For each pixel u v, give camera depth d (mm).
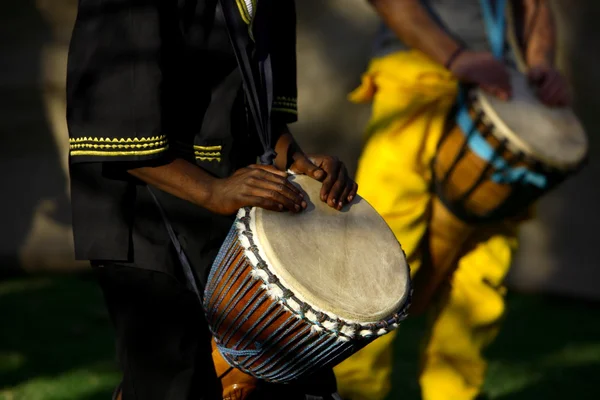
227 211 7152
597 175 19859
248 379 7793
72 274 20016
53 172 20203
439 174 11625
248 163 8070
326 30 20578
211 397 7691
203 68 7461
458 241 11938
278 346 7148
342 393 11508
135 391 7426
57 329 15922
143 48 6984
